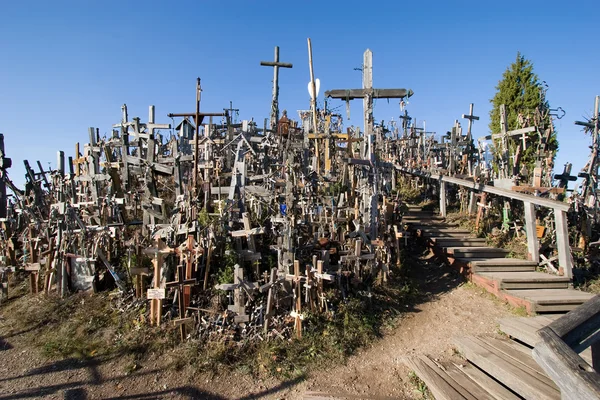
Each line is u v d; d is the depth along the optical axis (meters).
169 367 6.09
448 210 15.11
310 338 6.73
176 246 7.30
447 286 9.82
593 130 11.49
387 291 8.56
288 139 13.01
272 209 8.92
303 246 8.30
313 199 9.60
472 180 13.38
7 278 9.13
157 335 6.64
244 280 6.73
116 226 8.95
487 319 7.92
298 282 6.97
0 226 10.97
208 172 10.43
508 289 8.83
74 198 10.58
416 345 7.05
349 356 6.62
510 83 19.17
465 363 6.25
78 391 5.70
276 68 15.28
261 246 8.38
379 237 9.35
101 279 8.29
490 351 6.24
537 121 12.87
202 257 7.62
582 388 2.35
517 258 10.61
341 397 5.55
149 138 9.02
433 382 5.62
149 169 8.95
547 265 9.90
